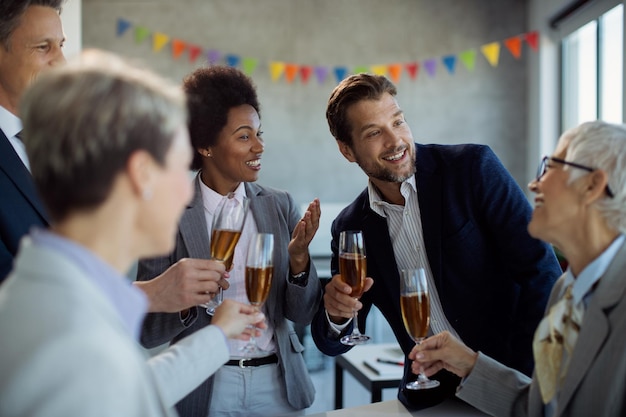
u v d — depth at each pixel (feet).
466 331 6.31
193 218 6.61
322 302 6.57
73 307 2.52
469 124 20.58
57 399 2.30
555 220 4.11
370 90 6.40
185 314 6.29
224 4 19.88
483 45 20.53
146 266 6.56
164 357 4.13
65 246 2.74
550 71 19.35
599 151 3.98
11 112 5.79
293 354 6.67
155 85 2.97
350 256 5.71
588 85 17.35
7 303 2.56
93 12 19.40
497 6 20.49
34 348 2.38
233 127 6.51
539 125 19.65
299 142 20.27
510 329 6.36
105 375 2.37
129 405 2.43
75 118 2.74
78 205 2.82
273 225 6.81
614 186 3.96
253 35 20.01
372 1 20.38
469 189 6.33
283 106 20.18
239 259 6.65
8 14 5.43
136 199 2.93
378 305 6.86
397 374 9.53
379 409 6.04
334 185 20.38
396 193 6.61
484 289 6.34
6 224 5.40
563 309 4.24
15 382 2.32
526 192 20.59
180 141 3.05
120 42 19.51
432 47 20.49
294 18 20.16
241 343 6.36
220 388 6.34
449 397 6.22
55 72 2.86
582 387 3.91
